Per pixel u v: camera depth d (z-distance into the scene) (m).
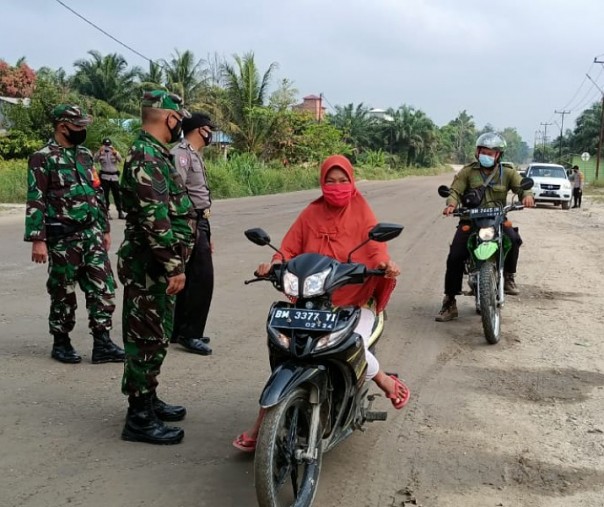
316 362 3.35
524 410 4.95
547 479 3.90
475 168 7.18
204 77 43.91
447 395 5.22
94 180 5.68
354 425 3.85
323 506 3.53
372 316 3.92
